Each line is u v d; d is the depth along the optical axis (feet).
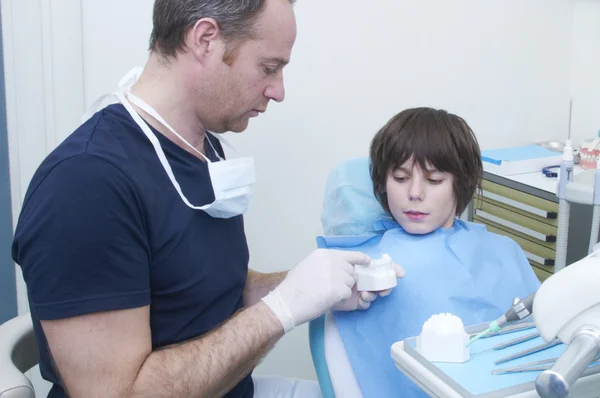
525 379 2.16
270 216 5.68
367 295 3.18
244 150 5.46
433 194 3.46
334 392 3.10
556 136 6.64
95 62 4.99
